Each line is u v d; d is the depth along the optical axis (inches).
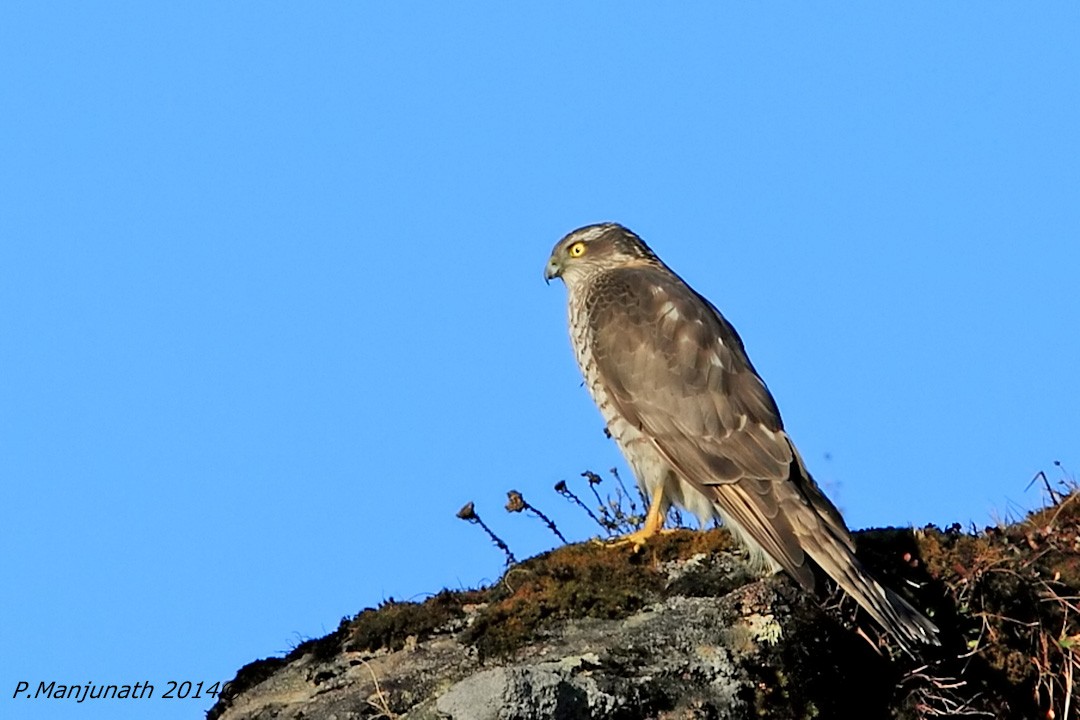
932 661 416.8
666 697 380.2
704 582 423.2
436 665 401.1
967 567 432.5
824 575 429.1
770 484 464.1
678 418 501.4
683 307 530.0
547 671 366.6
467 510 484.1
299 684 419.8
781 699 394.3
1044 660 418.6
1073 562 433.4
